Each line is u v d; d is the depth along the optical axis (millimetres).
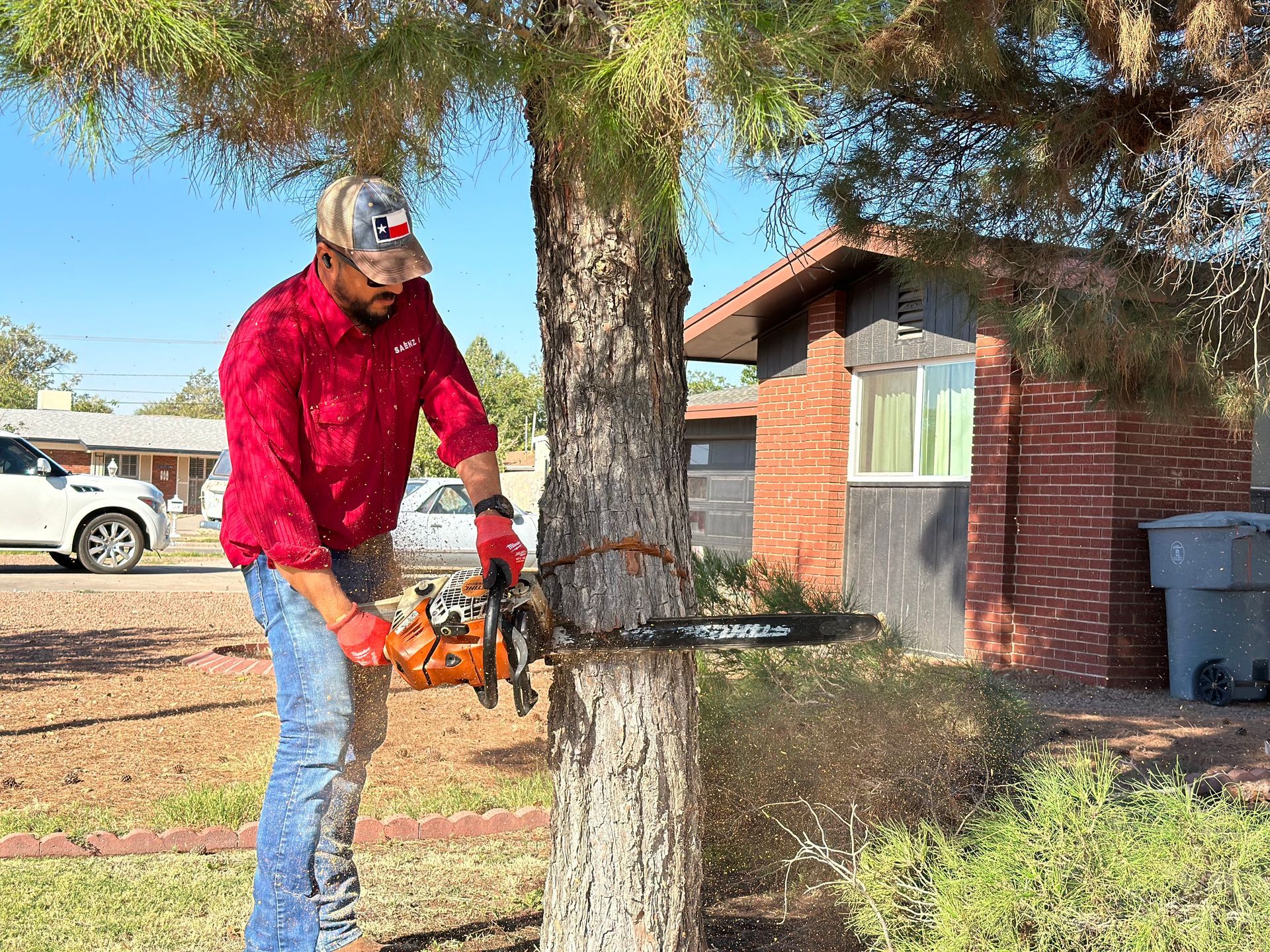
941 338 9922
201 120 2473
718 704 3961
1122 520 8359
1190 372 4312
